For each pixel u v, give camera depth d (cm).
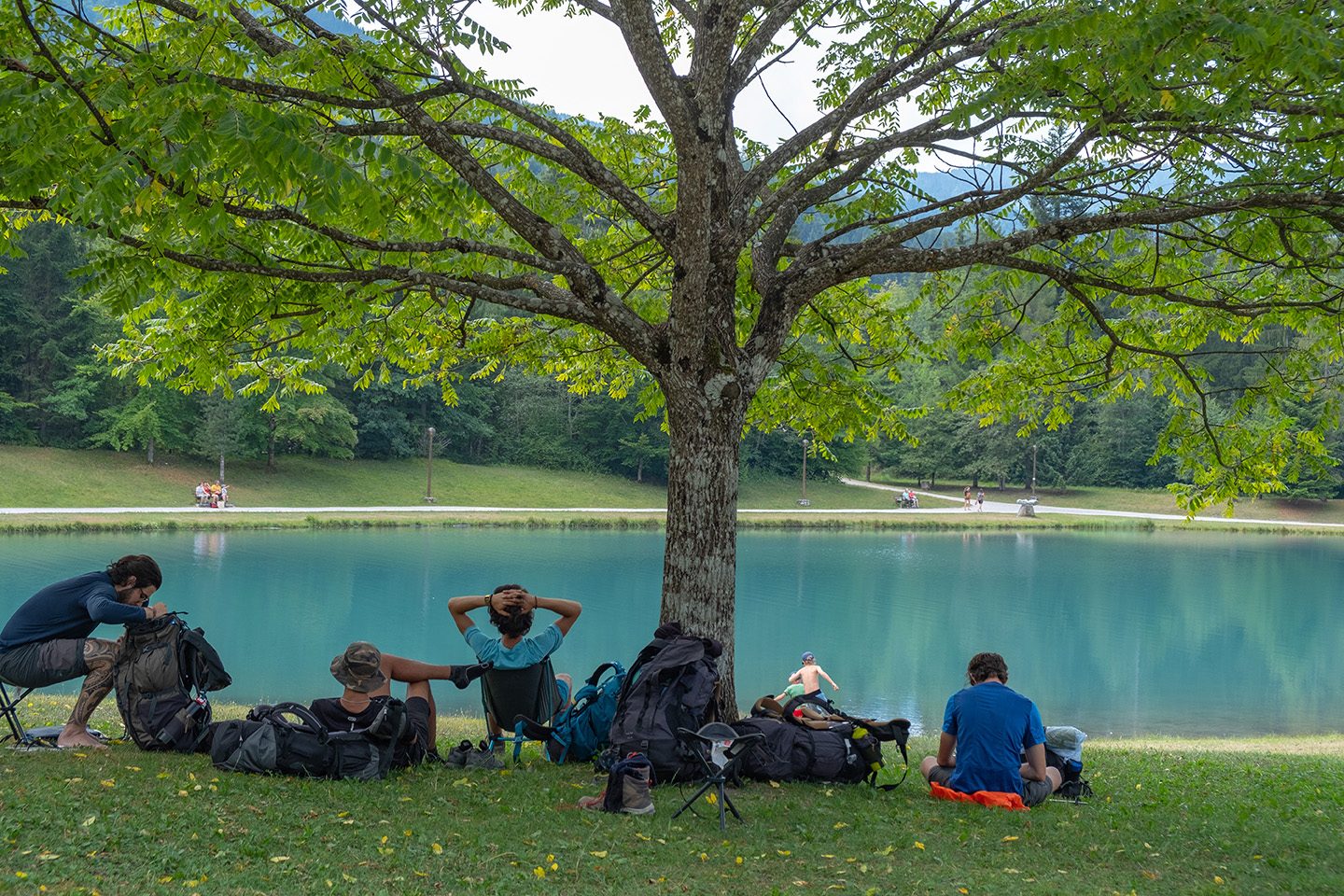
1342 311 869
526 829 548
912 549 5391
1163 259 1043
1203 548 6088
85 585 649
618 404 8919
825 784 715
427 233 762
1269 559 5478
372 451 8231
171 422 6775
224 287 823
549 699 733
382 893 434
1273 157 800
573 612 726
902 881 513
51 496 5712
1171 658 2638
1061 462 10925
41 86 598
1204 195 816
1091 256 1062
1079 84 695
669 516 796
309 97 687
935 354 1311
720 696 780
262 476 7019
